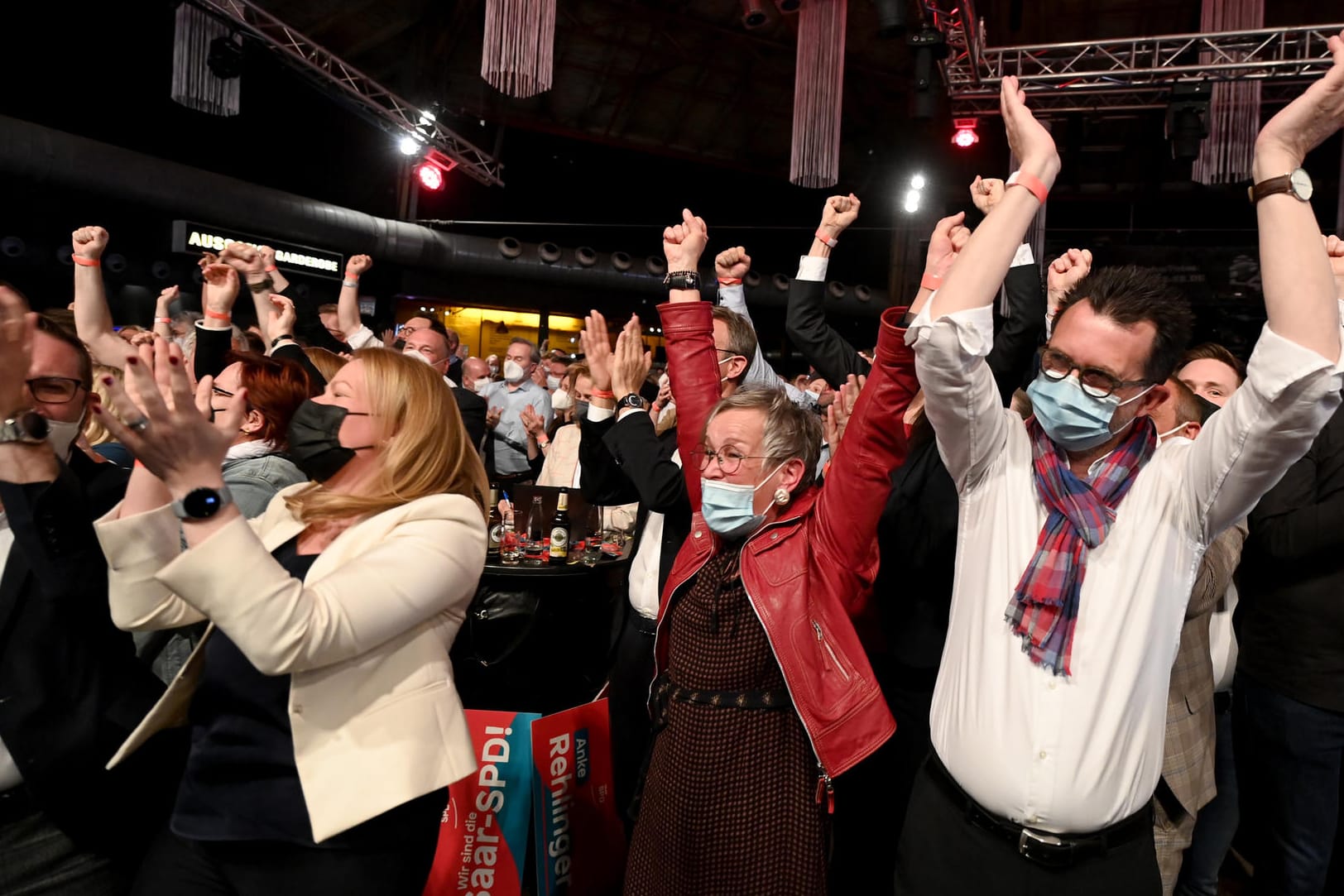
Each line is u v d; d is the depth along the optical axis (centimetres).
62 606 139
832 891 210
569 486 437
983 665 136
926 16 671
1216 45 652
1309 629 203
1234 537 186
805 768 158
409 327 357
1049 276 212
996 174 1217
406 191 1088
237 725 132
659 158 1322
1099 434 128
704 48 1130
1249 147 654
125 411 108
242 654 133
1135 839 133
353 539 138
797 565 159
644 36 1101
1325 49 632
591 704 248
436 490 146
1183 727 174
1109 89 693
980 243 131
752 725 158
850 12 1038
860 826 207
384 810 125
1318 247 113
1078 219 1266
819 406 457
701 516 181
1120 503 132
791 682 153
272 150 1054
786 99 1216
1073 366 128
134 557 133
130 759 150
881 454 153
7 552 146
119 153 781
